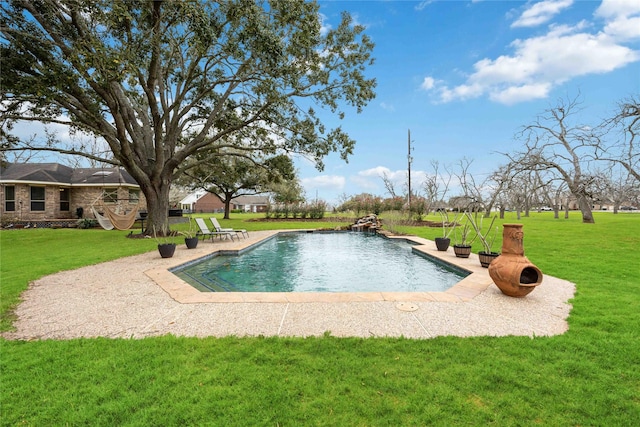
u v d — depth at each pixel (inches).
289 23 422.3
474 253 378.0
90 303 182.7
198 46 362.3
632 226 697.0
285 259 393.1
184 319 156.3
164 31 376.5
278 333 138.2
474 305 175.8
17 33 336.8
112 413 85.0
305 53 464.4
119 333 139.7
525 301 182.9
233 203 2635.3
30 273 259.3
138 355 116.0
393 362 110.9
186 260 325.4
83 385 97.4
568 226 716.0
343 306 175.0
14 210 748.6
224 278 287.9
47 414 84.7
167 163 547.5
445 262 326.3
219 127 639.1
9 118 436.5
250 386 96.6
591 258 321.7
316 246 524.1
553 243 430.0
